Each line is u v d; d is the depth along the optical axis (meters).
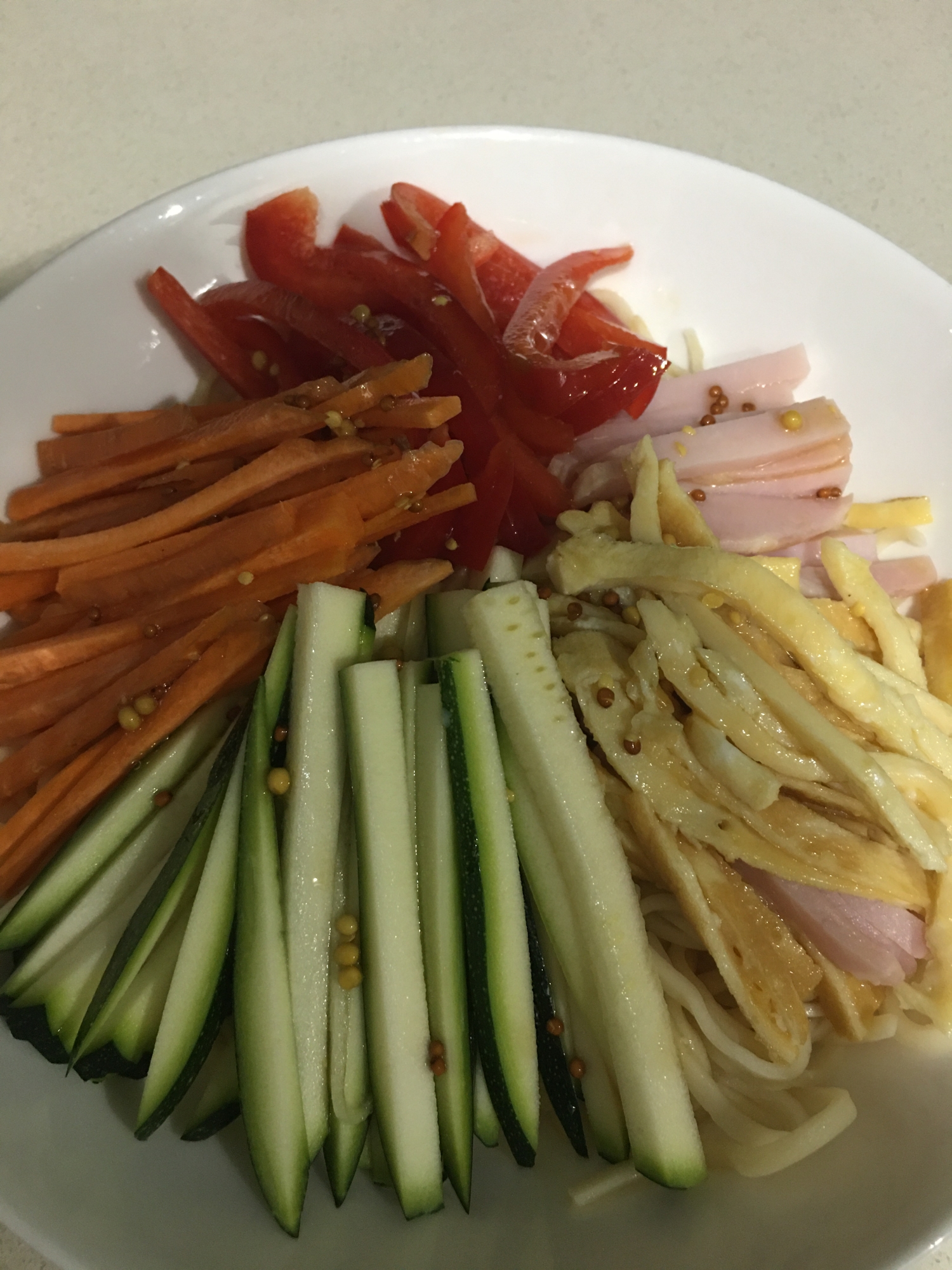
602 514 0.18
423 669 0.16
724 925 0.16
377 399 0.17
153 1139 0.14
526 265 0.20
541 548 0.19
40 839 0.15
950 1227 0.13
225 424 0.16
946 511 0.20
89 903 0.15
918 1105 0.15
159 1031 0.14
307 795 0.15
